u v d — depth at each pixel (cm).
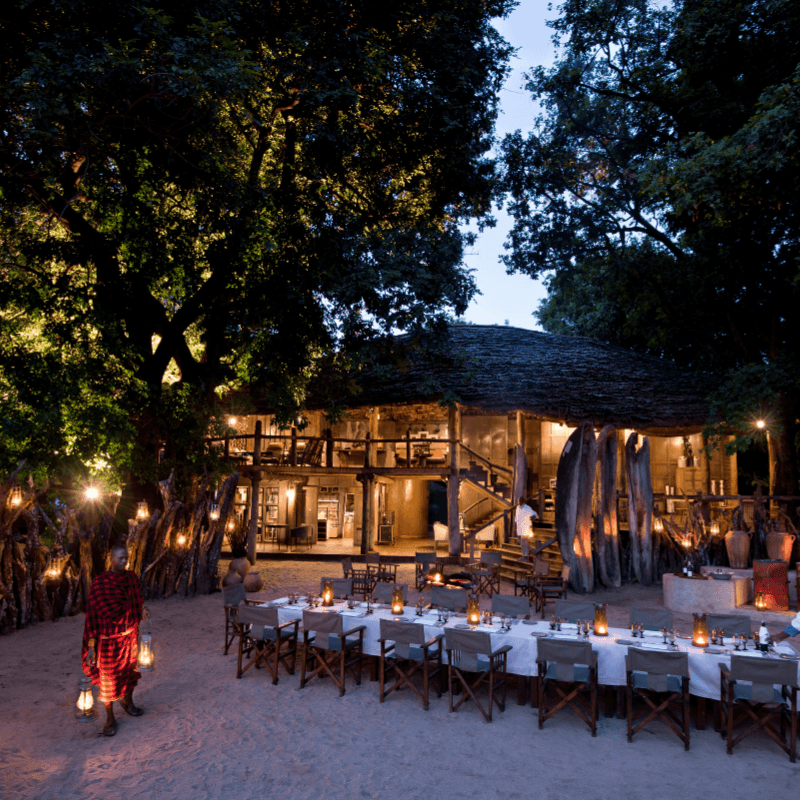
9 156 1163
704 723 703
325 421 2712
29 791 542
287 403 1664
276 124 1605
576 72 2131
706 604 1278
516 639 747
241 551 2078
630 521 1677
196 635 1100
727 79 1764
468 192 1727
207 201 1342
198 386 1650
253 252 1500
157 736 662
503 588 1575
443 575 1524
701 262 1997
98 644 676
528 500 2144
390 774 581
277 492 2642
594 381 2280
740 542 1544
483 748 640
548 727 698
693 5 1764
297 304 1502
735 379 1755
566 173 2330
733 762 614
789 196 1520
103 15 1051
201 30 1006
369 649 832
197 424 1583
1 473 1235
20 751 623
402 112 1495
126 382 1494
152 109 1167
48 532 1418
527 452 2456
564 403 2044
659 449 2477
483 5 1518
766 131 1320
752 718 716
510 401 2000
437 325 1527
